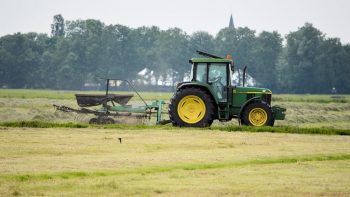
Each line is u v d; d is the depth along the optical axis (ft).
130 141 169.68
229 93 219.82
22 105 388.16
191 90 218.18
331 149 161.89
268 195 103.71
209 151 153.89
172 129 203.82
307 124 306.96
